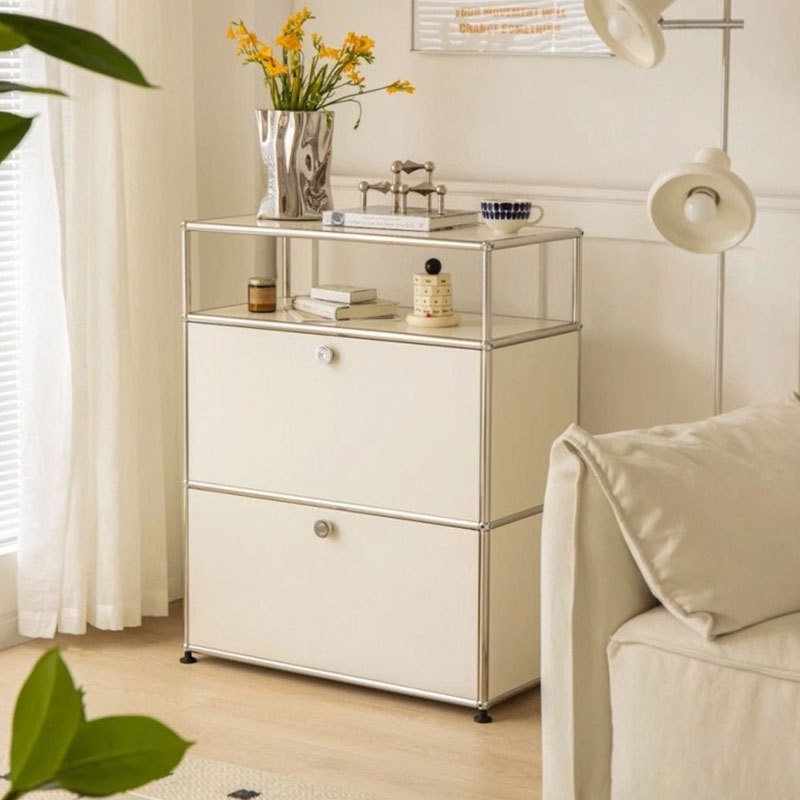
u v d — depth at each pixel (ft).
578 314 10.93
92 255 11.50
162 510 12.26
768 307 10.48
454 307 11.95
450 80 11.81
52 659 1.33
